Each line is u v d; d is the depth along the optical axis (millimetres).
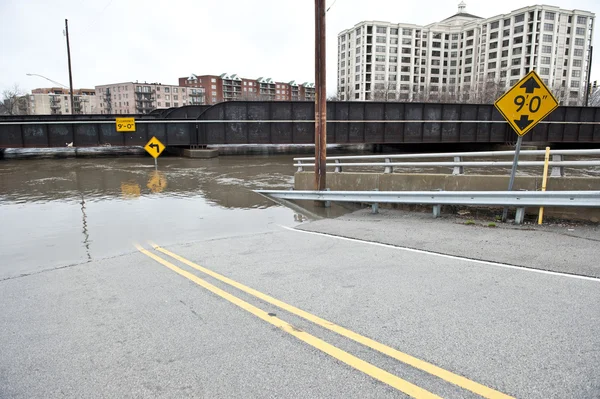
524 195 7926
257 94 176625
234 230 9062
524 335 3611
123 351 3576
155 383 3074
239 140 28688
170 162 25656
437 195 9281
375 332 3756
